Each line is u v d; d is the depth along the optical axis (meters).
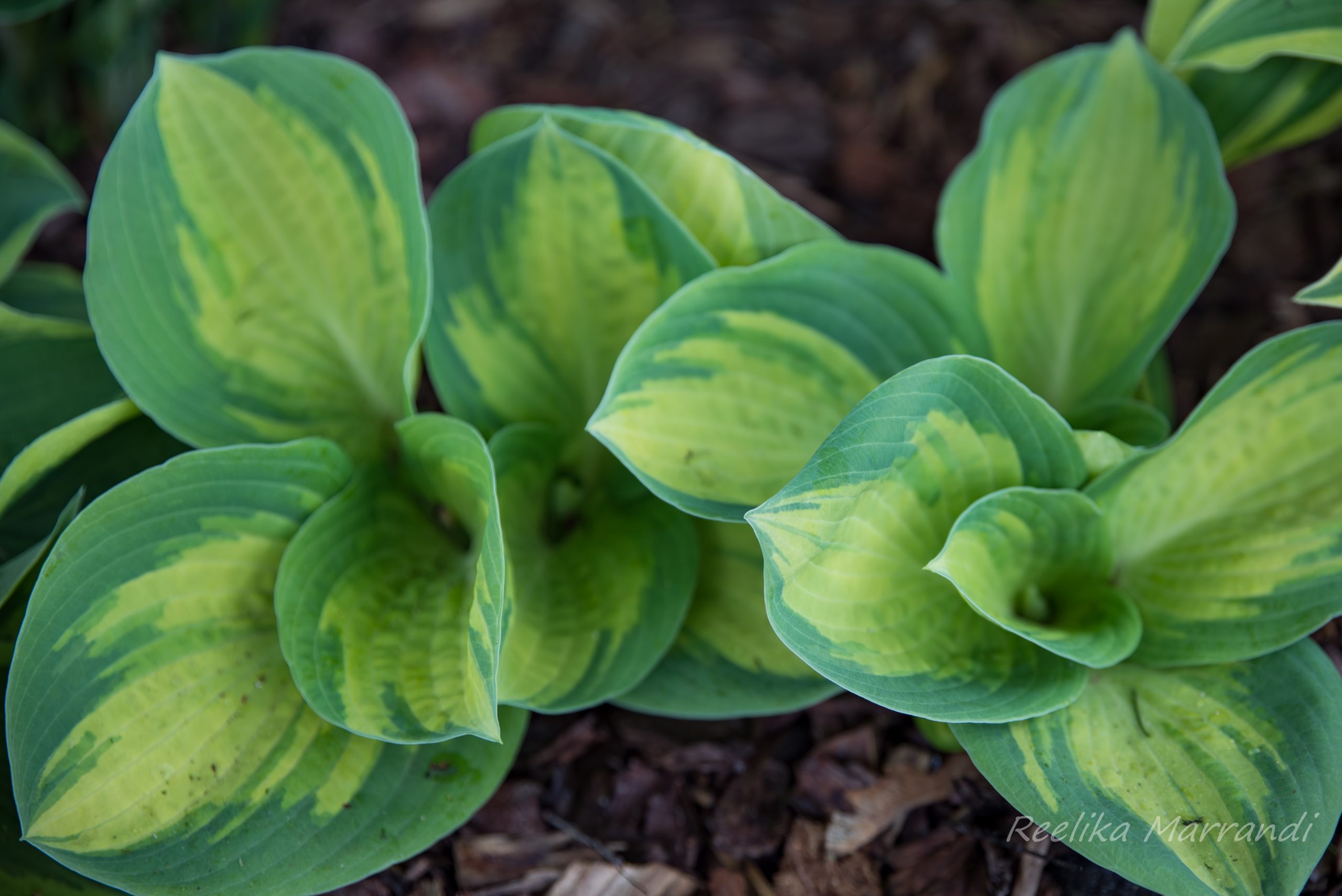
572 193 0.76
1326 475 0.72
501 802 0.80
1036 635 0.70
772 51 1.07
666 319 0.73
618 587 0.76
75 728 0.71
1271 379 0.72
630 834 0.80
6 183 0.84
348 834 0.73
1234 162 0.84
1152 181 0.79
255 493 0.74
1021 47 1.04
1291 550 0.72
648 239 0.76
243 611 0.74
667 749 0.81
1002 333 0.79
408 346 0.76
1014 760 0.71
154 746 0.72
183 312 0.76
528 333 0.78
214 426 0.77
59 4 0.86
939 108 1.03
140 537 0.72
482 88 1.05
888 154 1.02
